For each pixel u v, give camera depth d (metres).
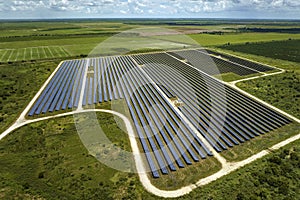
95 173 37.03
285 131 50.78
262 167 38.88
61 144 44.44
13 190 33.09
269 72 95.25
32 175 36.59
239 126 52.16
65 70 94.81
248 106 62.78
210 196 32.66
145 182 35.41
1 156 41.16
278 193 33.34
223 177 36.53
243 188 34.12
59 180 35.56
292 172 37.84
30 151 42.59
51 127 50.47
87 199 32.09
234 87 78.00
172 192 33.66
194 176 36.84
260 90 75.38
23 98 66.38
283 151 43.28
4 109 59.12
